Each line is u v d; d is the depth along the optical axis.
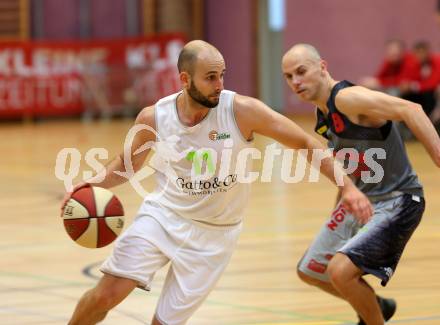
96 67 48.69
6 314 11.12
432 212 18.97
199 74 8.14
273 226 17.52
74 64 48.50
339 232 9.84
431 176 25.17
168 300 8.52
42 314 11.10
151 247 8.42
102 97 48.94
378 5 49.38
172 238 8.51
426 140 8.80
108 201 8.56
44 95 47.97
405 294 11.96
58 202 21.42
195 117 8.44
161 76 47.88
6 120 49.41
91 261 14.47
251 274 13.27
